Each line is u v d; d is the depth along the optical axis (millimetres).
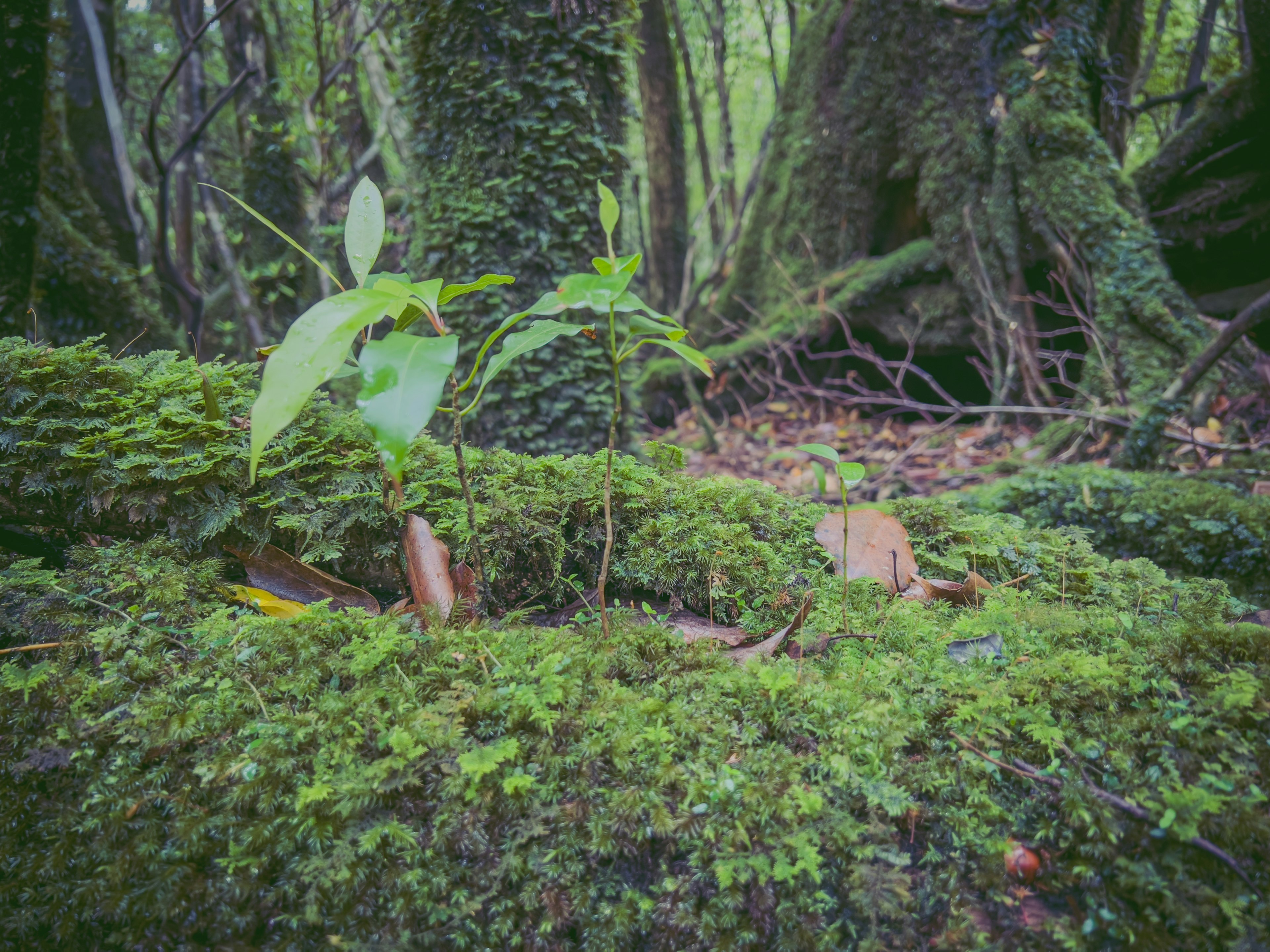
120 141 5512
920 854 1149
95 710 1299
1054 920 1064
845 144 6859
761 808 1115
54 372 1653
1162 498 3137
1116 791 1136
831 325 6781
